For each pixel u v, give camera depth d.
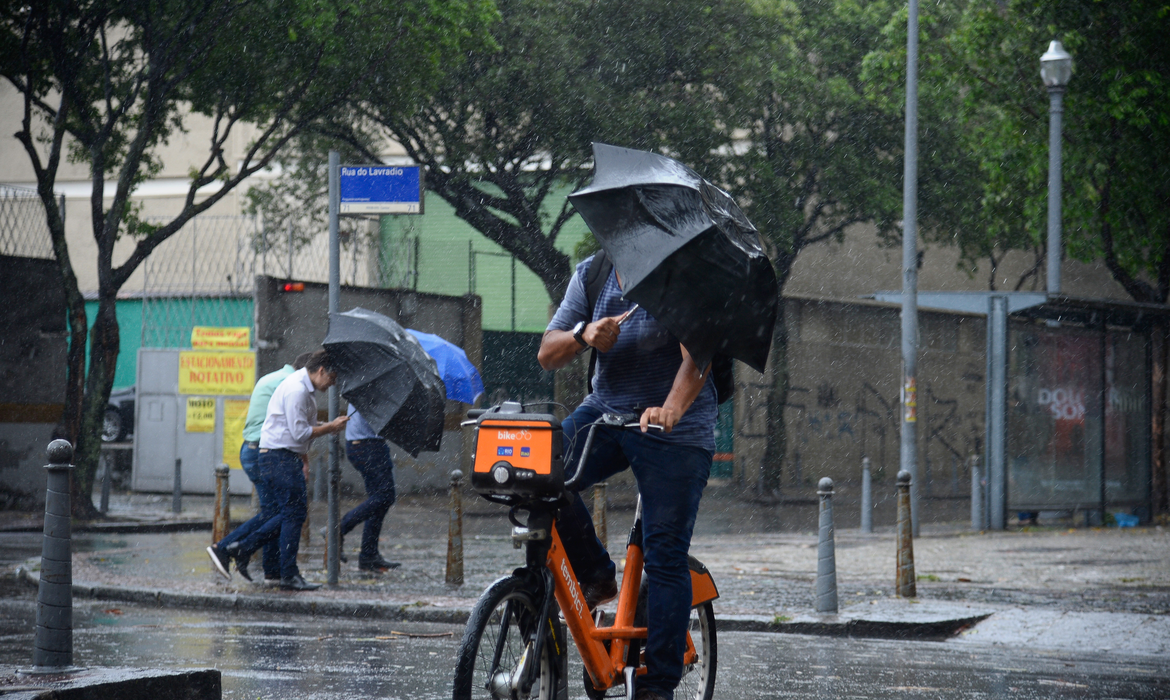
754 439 32.72
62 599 5.67
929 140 30.48
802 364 33.41
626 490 31.86
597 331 4.97
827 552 10.23
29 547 16.83
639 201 4.90
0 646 8.54
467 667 4.33
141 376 27.05
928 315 37.31
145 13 21.44
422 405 11.47
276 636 9.18
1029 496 21.09
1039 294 20.25
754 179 28.98
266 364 23.75
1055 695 7.00
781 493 31.50
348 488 25.66
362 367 11.49
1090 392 21.72
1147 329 22.56
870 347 35.47
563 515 5.09
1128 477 22.27
